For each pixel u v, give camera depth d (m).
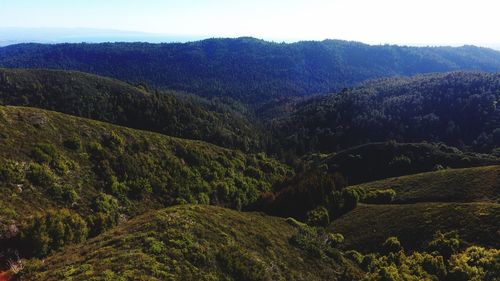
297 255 31.52
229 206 61.91
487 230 36.09
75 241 34.06
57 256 24.20
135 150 59.78
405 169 87.88
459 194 52.31
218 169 68.69
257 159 85.25
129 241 24.09
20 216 33.12
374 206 55.00
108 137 58.16
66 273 20.03
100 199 43.97
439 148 100.44
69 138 52.12
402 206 50.09
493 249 32.69
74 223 34.69
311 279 28.50
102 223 39.00
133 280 19.19
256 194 69.06
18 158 41.59
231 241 27.72
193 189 59.59
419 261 33.31
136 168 54.84
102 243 24.47
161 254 22.62
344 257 36.47
